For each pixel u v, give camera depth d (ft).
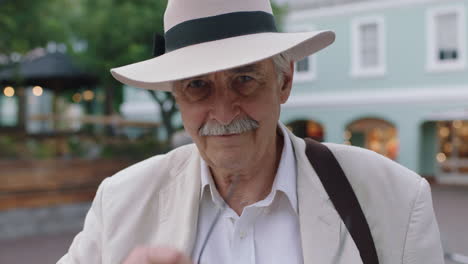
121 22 30.42
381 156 4.22
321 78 55.42
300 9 55.52
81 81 36.52
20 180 25.26
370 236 3.80
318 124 59.11
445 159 52.47
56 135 33.40
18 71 32.96
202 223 4.18
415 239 3.84
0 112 76.64
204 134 3.74
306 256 3.77
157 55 4.17
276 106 3.84
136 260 2.55
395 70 51.21
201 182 4.23
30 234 25.26
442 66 48.75
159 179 4.39
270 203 3.99
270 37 3.60
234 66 3.33
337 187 3.95
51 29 29.22
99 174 28.96
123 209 4.27
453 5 47.75
